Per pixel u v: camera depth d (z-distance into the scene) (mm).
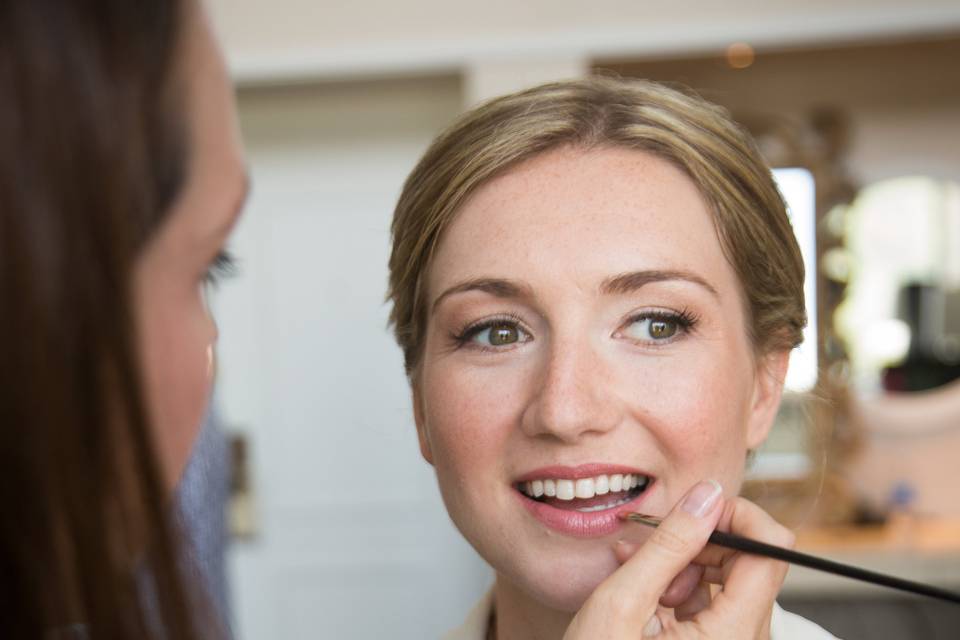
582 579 623
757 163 693
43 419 347
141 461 366
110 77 356
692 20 2123
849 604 2010
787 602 2014
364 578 2402
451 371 649
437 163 679
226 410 2404
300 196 2408
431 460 745
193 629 385
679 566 572
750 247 664
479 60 2160
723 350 646
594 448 613
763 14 2109
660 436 620
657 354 625
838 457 2264
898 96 2270
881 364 2303
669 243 621
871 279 2275
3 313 338
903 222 2270
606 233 615
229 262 547
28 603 376
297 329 2406
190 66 397
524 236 621
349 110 2387
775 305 693
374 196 2402
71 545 373
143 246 388
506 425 629
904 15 2078
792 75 2277
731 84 2289
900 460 2293
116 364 357
